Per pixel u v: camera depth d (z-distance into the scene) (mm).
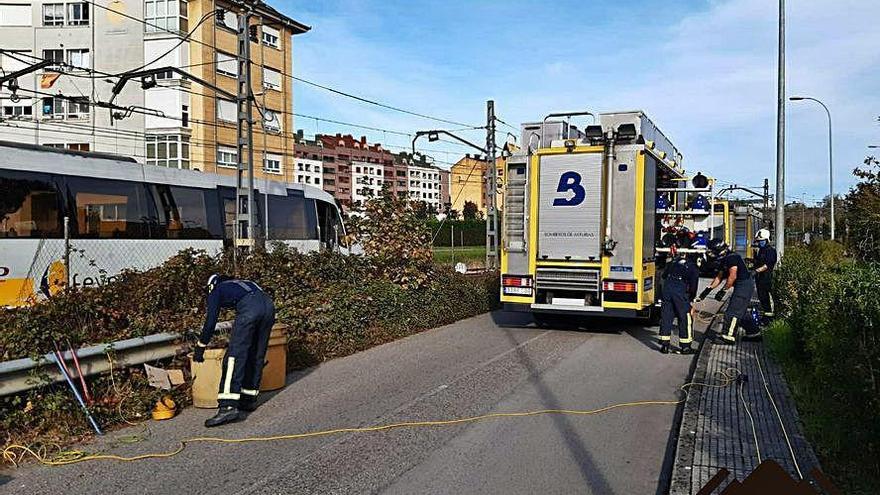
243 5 15570
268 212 20719
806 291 10219
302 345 10562
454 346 12297
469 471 5758
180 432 6992
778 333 11289
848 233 17109
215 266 10812
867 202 14969
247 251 12227
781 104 20094
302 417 7504
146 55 40781
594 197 12961
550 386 8953
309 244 22156
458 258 42344
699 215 15938
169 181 17531
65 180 14961
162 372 7773
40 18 41906
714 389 8188
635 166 12680
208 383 7879
